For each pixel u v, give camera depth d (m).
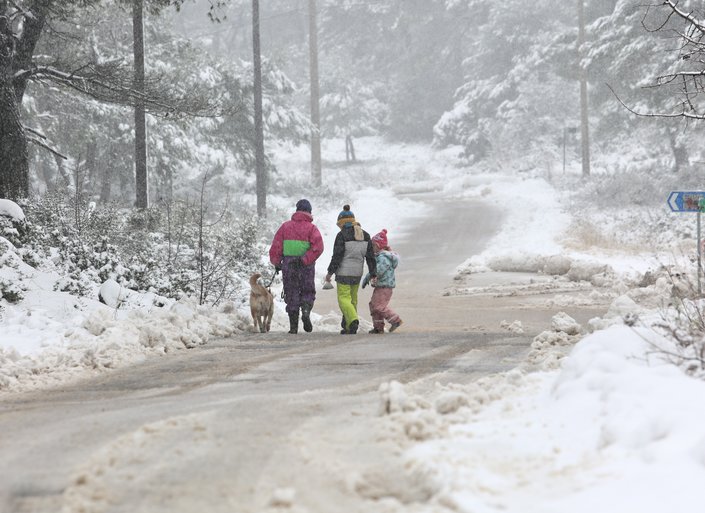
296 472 15.80
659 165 163.62
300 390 25.81
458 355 33.53
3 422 22.28
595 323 36.72
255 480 15.31
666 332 25.44
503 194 167.62
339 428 19.56
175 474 15.75
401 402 20.78
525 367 29.06
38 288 47.22
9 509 14.05
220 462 16.55
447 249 117.06
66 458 17.30
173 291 54.47
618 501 13.91
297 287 45.22
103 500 14.32
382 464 16.34
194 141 152.75
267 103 167.88
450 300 73.31
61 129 125.50
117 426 20.31
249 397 24.05
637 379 19.75
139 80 68.56
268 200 161.25
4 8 61.28
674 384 19.06
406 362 31.70
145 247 61.72
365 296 79.88
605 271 81.06
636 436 16.86
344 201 163.12
